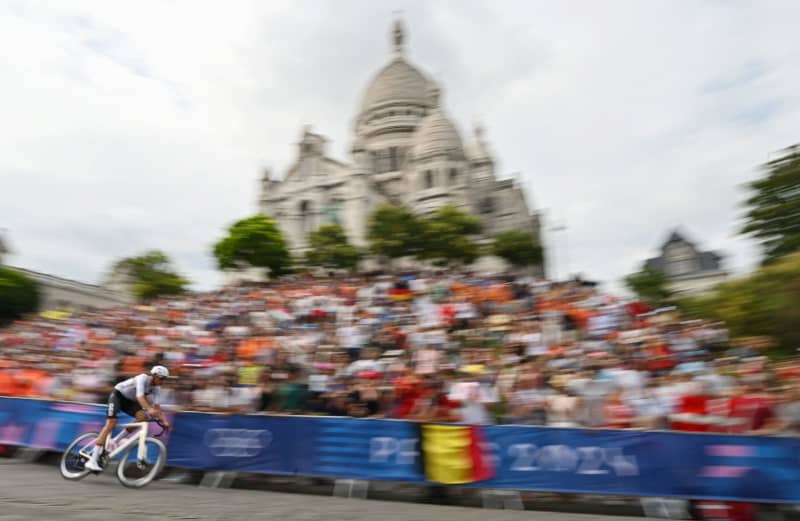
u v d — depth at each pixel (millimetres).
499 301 27594
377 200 87562
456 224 65812
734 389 10602
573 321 23438
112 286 76312
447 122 98000
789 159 36656
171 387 12930
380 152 106438
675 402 10852
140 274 68750
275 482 10602
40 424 11938
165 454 9305
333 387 13281
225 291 40938
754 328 20594
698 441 8844
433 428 9695
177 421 10648
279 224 90188
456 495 9719
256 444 10211
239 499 8727
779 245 35812
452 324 23828
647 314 25938
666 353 17516
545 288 31844
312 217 87938
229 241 68062
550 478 9141
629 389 11586
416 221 64812
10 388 14148
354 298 30109
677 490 8727
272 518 7328
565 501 9641
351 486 9969
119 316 30750
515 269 70312
